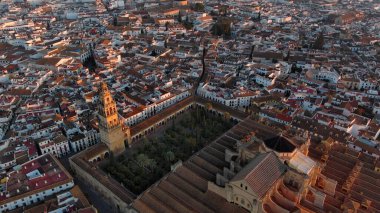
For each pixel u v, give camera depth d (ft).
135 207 488.85
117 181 575.79
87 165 592.19
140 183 580.30
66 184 556.51
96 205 549.54
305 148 565.94
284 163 501.97
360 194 512.22
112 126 638.12
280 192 478.59
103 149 650.43
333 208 474.08
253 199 433.89
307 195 496.23
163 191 513.86
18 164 616.39
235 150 596.29
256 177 444.14
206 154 611.47
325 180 515.50
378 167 589.32
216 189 492.95
